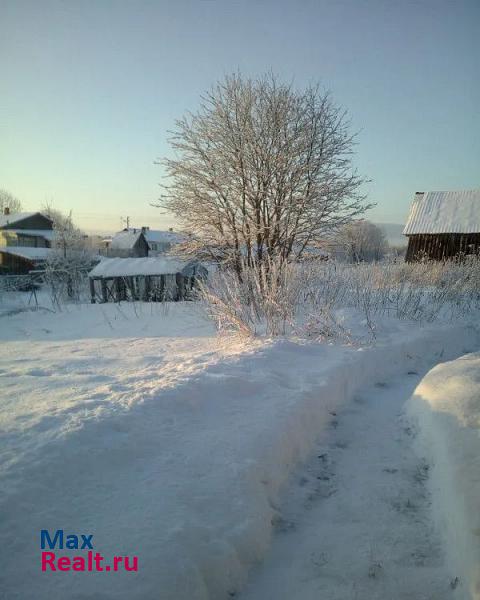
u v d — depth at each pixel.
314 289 9.59
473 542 2.46
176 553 2.34
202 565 2.41
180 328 11.55
